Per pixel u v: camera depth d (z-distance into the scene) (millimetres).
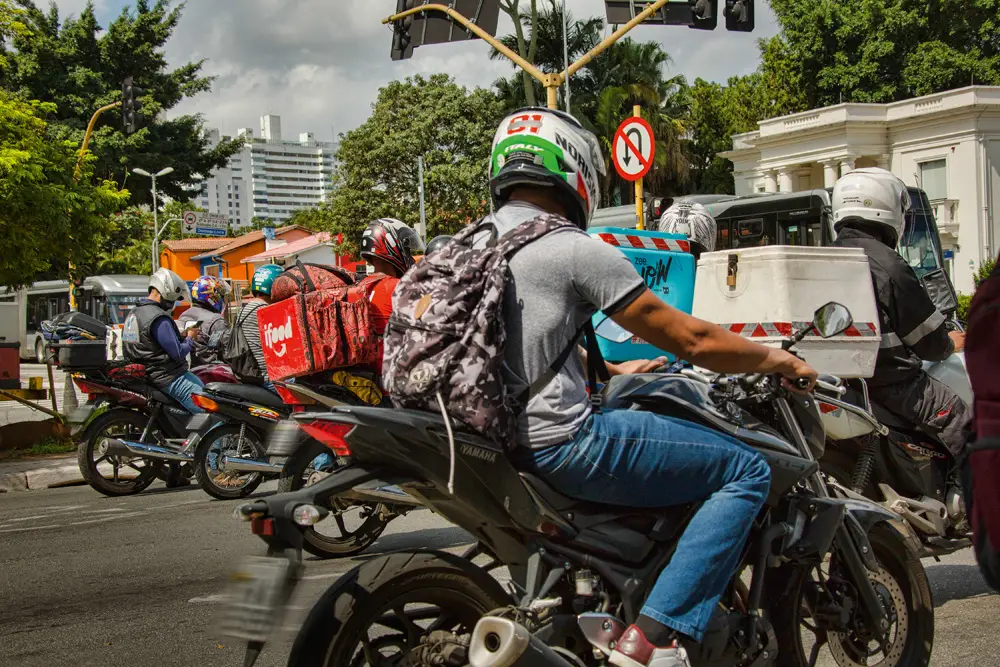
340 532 6273
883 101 42750
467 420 2408
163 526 7125
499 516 2545
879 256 4359
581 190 2783
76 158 12141
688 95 50812
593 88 42312
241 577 2281
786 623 3160
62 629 4555
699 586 2617
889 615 3367
